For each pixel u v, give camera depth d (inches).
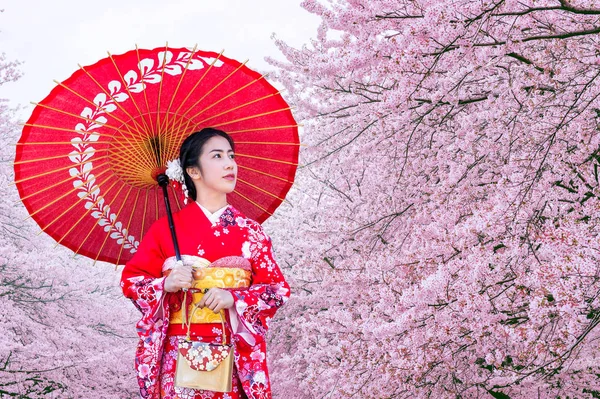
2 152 660.1
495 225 204.2
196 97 110.5
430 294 208.5
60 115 106.7
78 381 611.2
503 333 197.8
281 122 115.9
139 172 111.9
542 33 253.6
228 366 96.3
